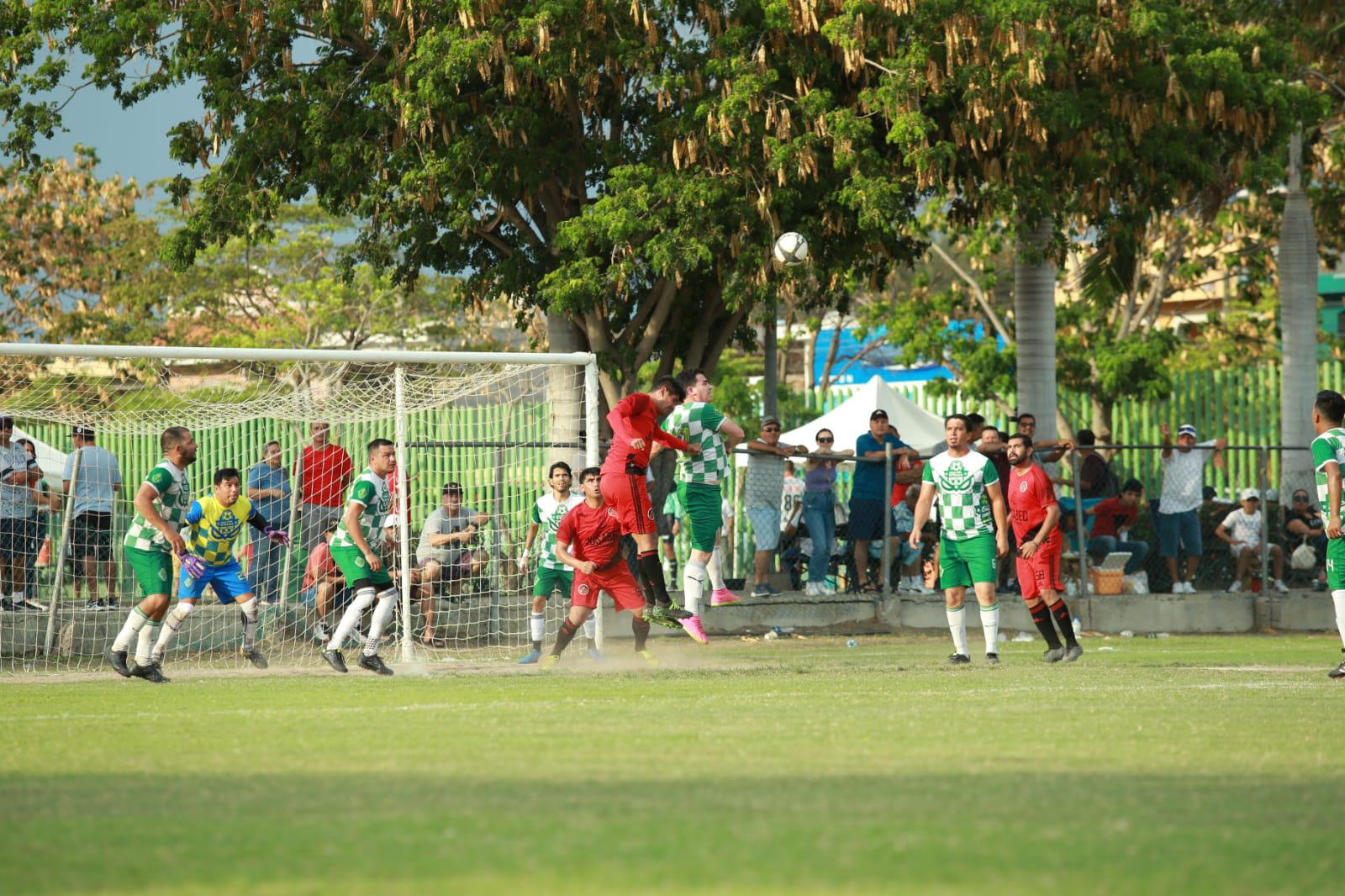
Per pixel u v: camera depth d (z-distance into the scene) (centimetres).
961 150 7231
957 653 4922
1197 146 7550
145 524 4419
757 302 7481
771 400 8088
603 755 2330
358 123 7075
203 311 16388
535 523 5828
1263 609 7662
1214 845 1586
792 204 6900
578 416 6906
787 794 1920
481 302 8056
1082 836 1630
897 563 7331
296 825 1705
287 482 5891
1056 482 7519
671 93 6869
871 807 1820
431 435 6938
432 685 4019
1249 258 13925
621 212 6700
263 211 7506
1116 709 3098
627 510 4778
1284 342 9906
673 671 4625
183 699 3588
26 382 7338
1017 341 8525
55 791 1997
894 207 6644
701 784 2009
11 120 7062
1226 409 11694
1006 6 6378
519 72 6738
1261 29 7575
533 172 7100
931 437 9406
